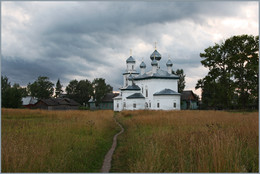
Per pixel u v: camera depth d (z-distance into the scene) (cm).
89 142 1644
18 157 1091
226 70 6366
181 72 10369
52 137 1520
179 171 1033
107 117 3950
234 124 2002
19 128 1928
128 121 3547
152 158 1105
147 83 8000
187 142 1327
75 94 11406
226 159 1028
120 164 1335
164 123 2494
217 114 3538
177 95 7456
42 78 12181
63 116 3294
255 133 1488
